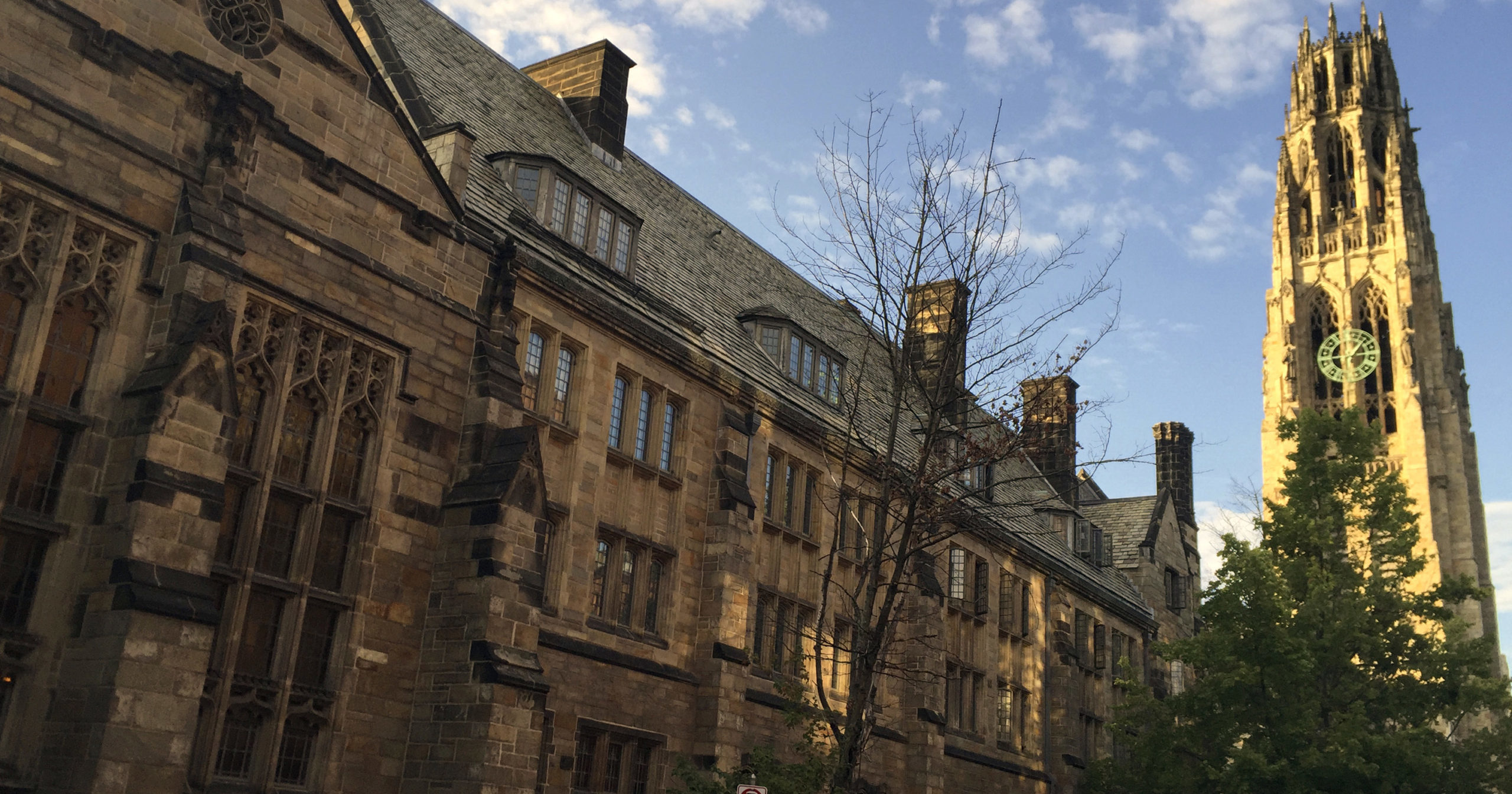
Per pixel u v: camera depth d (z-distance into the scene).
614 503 21.91
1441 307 91.94
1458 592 29.80
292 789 15.61
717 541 23.53
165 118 15.20
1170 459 59.00
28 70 13.83
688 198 33.94
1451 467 84.88
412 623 17.44
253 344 15.80
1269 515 32.75
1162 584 51.22
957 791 32.28
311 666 16.16
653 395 23.17
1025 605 38.22
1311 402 90.12
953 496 31.38
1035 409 19.92
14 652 13.07
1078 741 39.59
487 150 23.73
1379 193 94.62
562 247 22.47
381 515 17.16
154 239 14.82
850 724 17.28
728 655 22.77
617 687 20.86
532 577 17.94
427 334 18.28
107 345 14.26
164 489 13.70
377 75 18.16
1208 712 29.53
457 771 16.55
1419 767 26.25
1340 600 29.39
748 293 31.75
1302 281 92.94
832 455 27.77
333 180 17.16
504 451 18.27
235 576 15.12
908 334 19.55
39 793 12.82
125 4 14.98
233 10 16.28
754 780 18.50
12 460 13.19
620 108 30.98
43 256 13.82
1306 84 97.75
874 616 28.69
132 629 13.02
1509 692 29.11
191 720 13.52
